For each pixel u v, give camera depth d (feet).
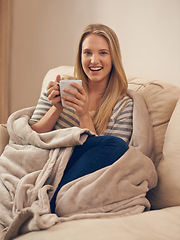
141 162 3.79
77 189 3.48
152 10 6.89
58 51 8.30
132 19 7.16
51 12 8.26
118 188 3.54
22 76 8.71
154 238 2.75
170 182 4.03
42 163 3.89
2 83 8.39
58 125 4.86
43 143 3.95
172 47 6.71
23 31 8.59
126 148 3.77
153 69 7.00
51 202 3.58
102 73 4.96
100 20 7.63
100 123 4.79
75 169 3.66
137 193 3.66
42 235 2.85
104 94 5.06
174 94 4.76
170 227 3.05
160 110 4.71
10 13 8.59
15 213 3.54
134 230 2.89
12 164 4.14
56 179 3.67
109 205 3.49
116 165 3.56
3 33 8.29
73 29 8.05
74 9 7.97
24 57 8.65
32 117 4.91
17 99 8.80
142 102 4.79
